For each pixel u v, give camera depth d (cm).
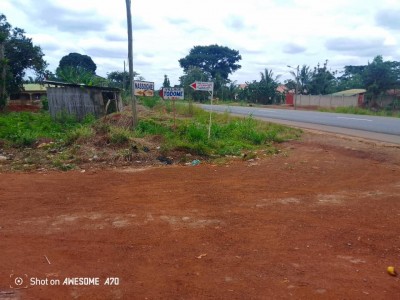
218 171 804
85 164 863
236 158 959
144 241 435
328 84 5784
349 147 1095
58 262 385
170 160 919
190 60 8606
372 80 4566
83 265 379
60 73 2716
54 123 1617
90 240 438
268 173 782
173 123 1477
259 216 517
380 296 323
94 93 1847
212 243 429
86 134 1077
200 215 521
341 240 438
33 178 733
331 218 509
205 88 1221
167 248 416
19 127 1376
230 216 517
